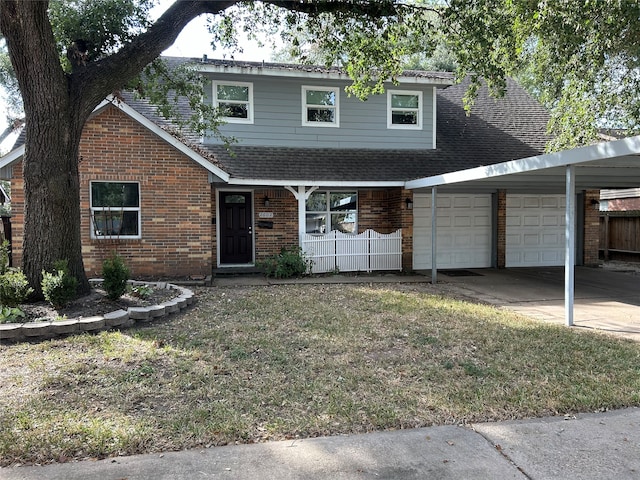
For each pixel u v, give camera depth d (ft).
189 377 15.11
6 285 21.84
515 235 48.21
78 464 10.09
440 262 46.50
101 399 13.37
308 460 10.34
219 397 13.64
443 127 50.26
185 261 36.17
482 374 15.70
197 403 13.20
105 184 34.83
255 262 42.32
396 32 30.73
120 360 16.65
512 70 40.29
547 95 45.27
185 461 10.24
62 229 23.71
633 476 9.86
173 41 25.86
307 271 39.65
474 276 41.37
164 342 18.88
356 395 13.85
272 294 30.48
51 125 22.95
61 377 14.93
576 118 40.22
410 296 30.27
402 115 45.65
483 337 20.27
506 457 10.57
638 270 46.21
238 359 16.97
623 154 19.62
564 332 21.66
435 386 14.62
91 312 21.94
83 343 18.56
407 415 12.59
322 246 40.70
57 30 26.30
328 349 18.26
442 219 46.50
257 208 42.86
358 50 31.96
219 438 11.26
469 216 47.21
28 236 23.47
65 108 23.32
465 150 46.29
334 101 43.98
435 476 9.78
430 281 37.83
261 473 9.80
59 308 22.09
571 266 23.50
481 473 9.91
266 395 13.79
